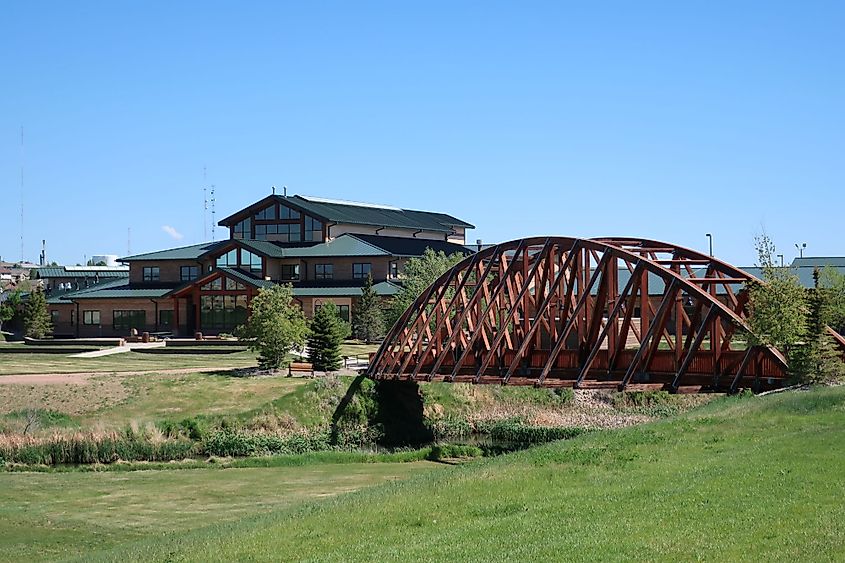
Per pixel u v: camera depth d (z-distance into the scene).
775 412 35.00
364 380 67.81
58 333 117.88
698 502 23.88
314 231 118.06
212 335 107.00
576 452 32.59
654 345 48.41
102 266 175.00
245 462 54.97
